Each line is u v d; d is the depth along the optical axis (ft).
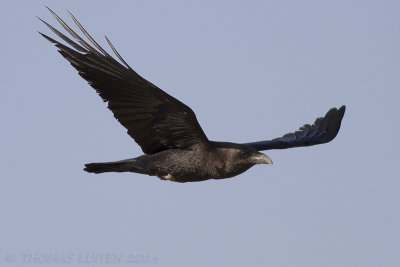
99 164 43.91
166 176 43.65
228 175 43.57
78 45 38.42
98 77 39.50
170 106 40.55
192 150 42.78
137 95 40.06
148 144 42.75
